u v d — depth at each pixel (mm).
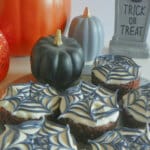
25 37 540
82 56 503
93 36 544
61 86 493
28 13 519
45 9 524
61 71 480
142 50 595
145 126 410
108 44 660
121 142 375
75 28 545
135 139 383
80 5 691
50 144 365
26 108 413
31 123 386
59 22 553
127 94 460
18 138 366
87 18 549
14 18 520
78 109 419
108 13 701
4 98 425
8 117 411
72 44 505
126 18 578
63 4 549
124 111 442
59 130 387
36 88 446
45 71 480
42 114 413
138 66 506
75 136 417
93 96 438
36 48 490
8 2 508
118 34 593
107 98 442
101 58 524
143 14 571
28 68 551
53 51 480
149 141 381
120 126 431
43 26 535
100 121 407
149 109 431
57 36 492
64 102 430
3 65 489
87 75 526
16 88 439
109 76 481
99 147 375
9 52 524
